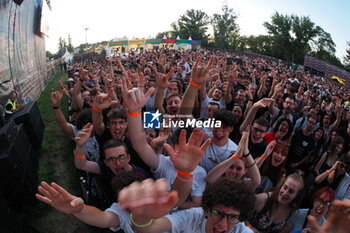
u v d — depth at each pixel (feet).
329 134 13.88
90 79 20.18
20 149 11.04
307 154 9.87
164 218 4.55
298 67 97.25
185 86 17.88
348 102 23.77
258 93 16.76
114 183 4.85
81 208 4.00
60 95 9.59
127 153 6.50
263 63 76.38
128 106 5.15
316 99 20.13
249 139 8.92
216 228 4.43
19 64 24.48
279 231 6.33
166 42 126.41
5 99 18.94
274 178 7.70
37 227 9.80
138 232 4.25
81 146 6.42
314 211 6.15
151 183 2.83
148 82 12.76
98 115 8.19
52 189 3.74
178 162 4.35
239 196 4.14
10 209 8.19
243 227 4.72
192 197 5.92
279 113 12.58
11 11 22.94
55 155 15.94
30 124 15.29
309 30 118.32
